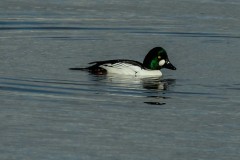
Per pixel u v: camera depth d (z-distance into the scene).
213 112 16.72
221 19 27.31
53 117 16.12
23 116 16.14
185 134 15.20
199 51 23.08
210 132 15.34
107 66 20.02
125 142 14.62
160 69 20.66
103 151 14.08
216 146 14.50
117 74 19.94
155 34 25.16
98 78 19.41
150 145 14.49
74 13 27.77
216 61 21.75
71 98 17.59
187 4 29.66
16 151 13.95
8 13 27.47
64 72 19.89
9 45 22.92
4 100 17.31
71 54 22.17
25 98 17.50
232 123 15.96
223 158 13.84
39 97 17.59
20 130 15.18
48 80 19.03
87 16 27.31
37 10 28.09
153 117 16.30
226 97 17.92
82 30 25.42
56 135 14.92
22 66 20.36
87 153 13.95
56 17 27.03
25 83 18.70
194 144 14.59
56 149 14.12
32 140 14.59
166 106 17.12
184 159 13.77
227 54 22.70
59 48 22.89
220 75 20.05
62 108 16.80
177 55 22.50
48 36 24.44
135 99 17.64
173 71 20.52
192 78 19.72
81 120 15.95
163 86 18.83
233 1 30.33
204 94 18.14
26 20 26.48
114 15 27.55
